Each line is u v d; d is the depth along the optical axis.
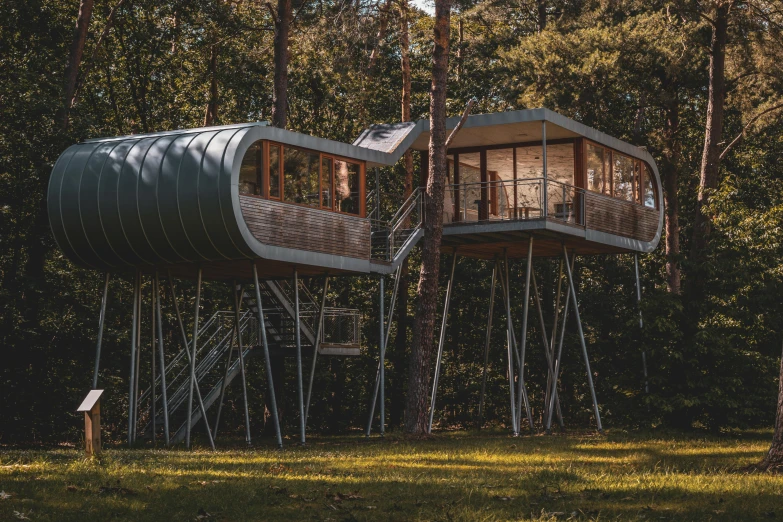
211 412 36.19
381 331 24.88
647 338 25.98
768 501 10.12
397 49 38.78
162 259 21.86
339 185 23.64
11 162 26.59
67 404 26.73
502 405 38.66
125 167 21.23
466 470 14.20
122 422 34.81
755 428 26.41
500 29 40.59
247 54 34.25
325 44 27.81
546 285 36.28
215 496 10.51
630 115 36.31
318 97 38.09
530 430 27.92
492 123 24.88
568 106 32.50
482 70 40.31
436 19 23.20
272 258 21.30
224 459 16.31
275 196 21.61
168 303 36.41
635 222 28.44
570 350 34.88
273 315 28.41
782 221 29.11
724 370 25.09
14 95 26.33
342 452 18.81
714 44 29.28
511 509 9.74
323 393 37.72
